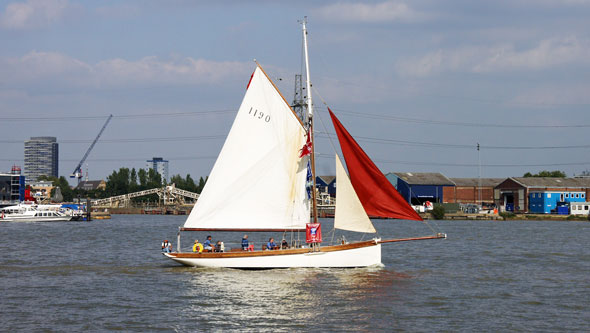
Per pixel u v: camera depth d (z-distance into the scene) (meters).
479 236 117.38
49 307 45.88
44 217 195.50
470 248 91.06
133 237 119.44
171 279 57.03
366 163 58.59
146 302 47.44
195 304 46.62
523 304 47.16
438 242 102.88
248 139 61.31
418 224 172.38
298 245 62.03
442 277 59.44
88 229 149.38
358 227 59.94
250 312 44.19
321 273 58.84
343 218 60.12
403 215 58.50
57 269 65.44
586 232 129.50
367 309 45.19
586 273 63.22
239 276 57.62
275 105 61.12
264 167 61.28
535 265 69.69
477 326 40.72
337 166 59.84
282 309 45.09
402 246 94.81
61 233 131.50
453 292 51.53
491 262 72.50
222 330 39.81
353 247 60.62
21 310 44.94
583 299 49.09
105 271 63.44
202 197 61.72
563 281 57.78
